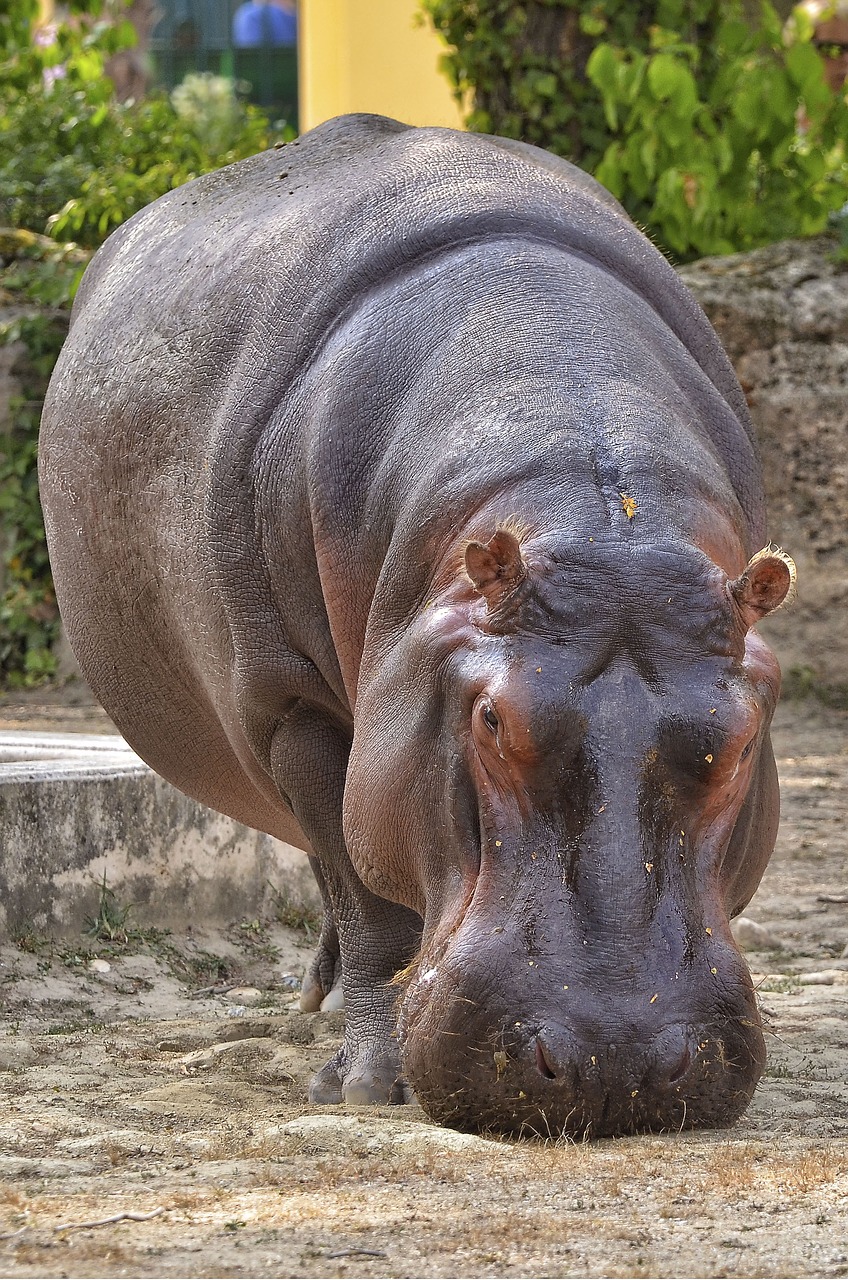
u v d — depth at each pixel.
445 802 11.30
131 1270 8.30
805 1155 10.51
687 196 41.56
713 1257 8.52
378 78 55.09
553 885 10.52
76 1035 17.77
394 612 12.46
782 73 41.56
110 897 20.61
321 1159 10.63
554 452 11.90
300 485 14.09
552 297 13.47
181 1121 12.68
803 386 39.47
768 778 12.84
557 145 43.22
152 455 16.34
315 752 14.88
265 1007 19.86
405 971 11.62
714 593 11.09
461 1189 9.80
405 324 13.76
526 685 10.66
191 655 16.62
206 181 18.28
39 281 46.94
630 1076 10.30
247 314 15.35
